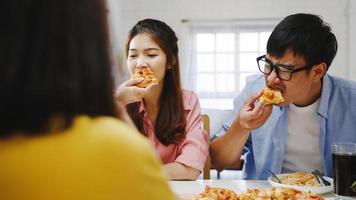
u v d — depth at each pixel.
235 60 4.30
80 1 0.44
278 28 1.30
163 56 1.53
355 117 1.49
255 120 1.45
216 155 1.62
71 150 0.42
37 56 0.42
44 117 0.42
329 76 1.58
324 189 1.20
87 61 0.44
